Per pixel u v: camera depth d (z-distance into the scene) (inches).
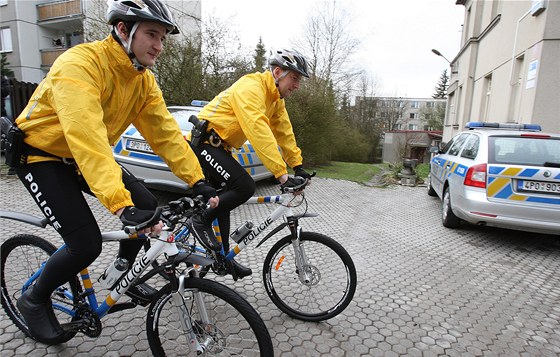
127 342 84.9
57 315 82.1
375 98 1519.4
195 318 69.1
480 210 164.7
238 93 95.1
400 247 166.6
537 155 163.6
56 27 797.2
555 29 280.1
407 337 95.0
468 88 516.7
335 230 188.7
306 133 446.0
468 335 97.7
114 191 56.2
